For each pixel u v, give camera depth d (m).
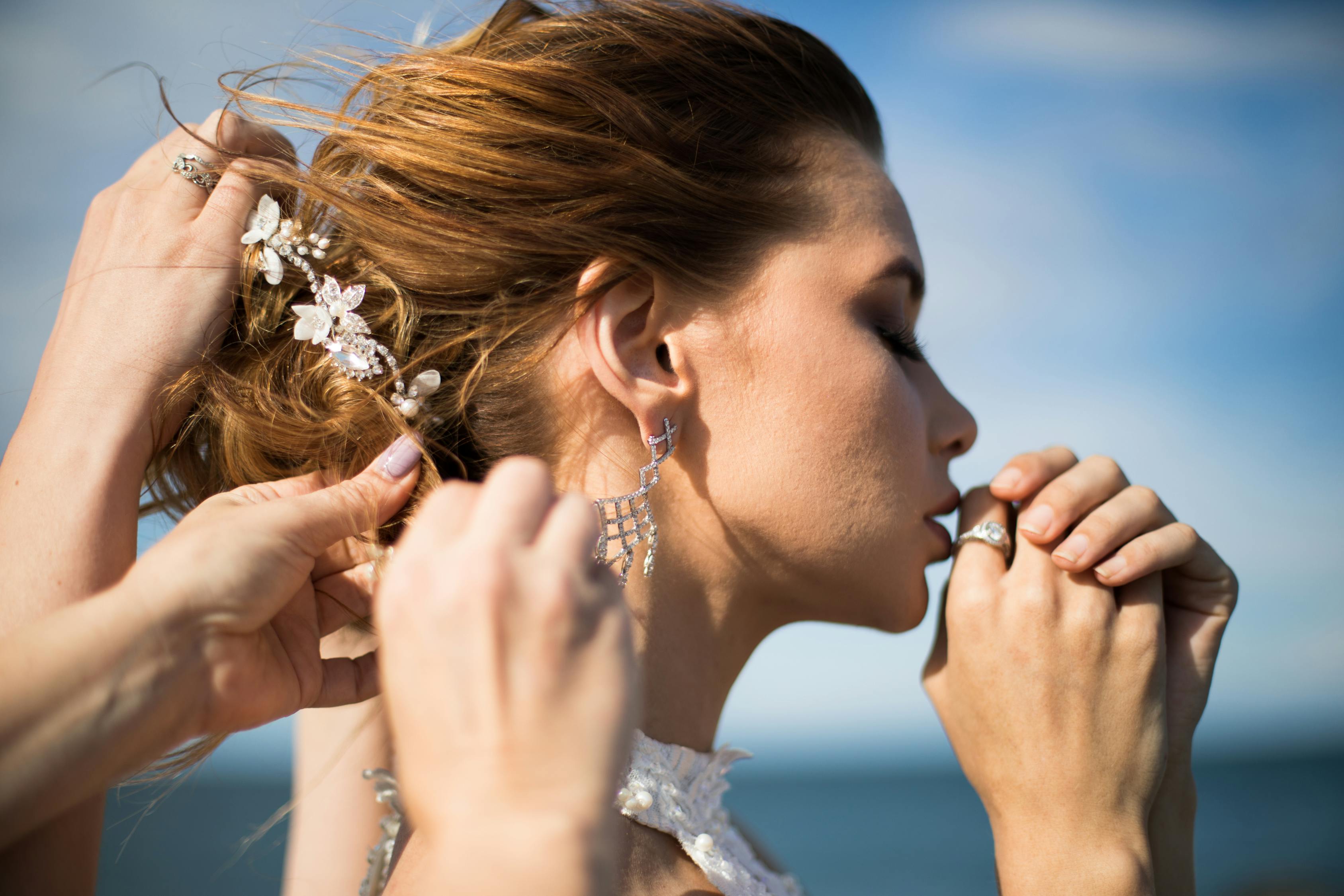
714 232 1.59
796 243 1.65
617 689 0.69
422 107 1.60
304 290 1.56
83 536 1.34
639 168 1.56
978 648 1.71
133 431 1.42
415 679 0.68
